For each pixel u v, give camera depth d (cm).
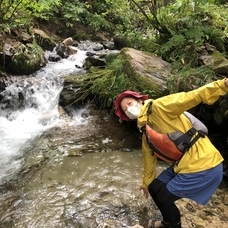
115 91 425
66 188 295
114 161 341
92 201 277
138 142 382
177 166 208
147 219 256
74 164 335
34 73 538
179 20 489
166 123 201
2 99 471
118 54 489
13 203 274
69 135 402
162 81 395
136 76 402
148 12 617
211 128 386
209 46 452
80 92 458
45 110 464
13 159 347
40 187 297
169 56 481
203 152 201
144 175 236
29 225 249
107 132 406
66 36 790
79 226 248
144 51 503
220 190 291
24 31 627
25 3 547
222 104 349
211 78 362
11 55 514
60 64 595
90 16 851
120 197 282
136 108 216
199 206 270
